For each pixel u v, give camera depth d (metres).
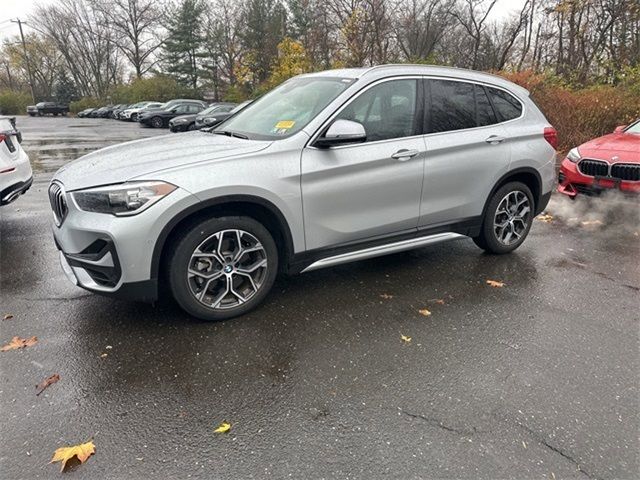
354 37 23.08
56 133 22.11
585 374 2.83
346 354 3.00
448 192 4.21
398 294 3.91
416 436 2.30
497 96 4.61
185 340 3.13
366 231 3.83
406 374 2.80
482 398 2.59
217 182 3.09
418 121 4.01
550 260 4.81
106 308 3.57
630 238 5.61
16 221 6.01
